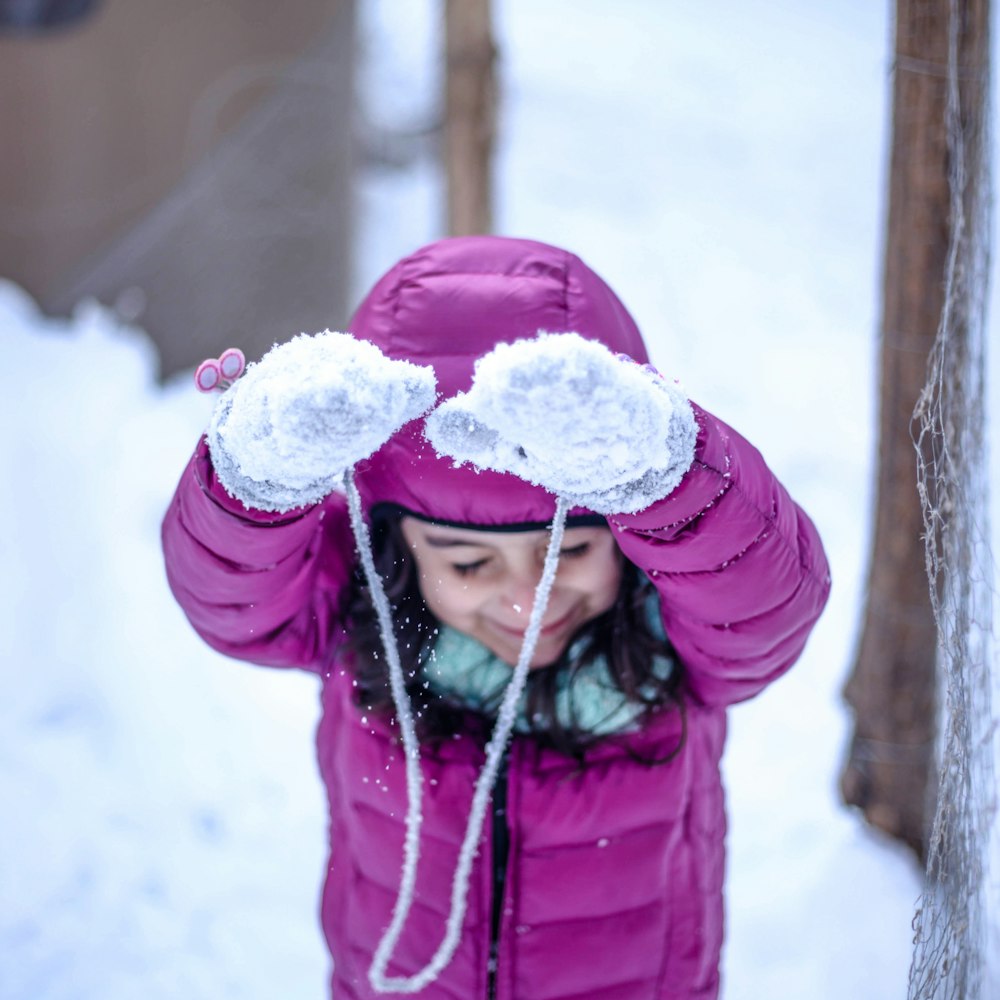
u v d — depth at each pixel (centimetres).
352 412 107
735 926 242
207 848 273
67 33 433
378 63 691
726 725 175
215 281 447
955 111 159
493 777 151
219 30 434
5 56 434
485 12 319
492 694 155
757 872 258
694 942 164
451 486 139
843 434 482
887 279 211
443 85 330
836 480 452
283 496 121
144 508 355
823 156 750
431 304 145
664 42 898
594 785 153
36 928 249
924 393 152
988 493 178
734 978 230
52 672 311
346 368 109
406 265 150
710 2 986
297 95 443
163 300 447
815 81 857
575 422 105
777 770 293
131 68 436
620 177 704
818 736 304
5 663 306
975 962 154
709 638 145
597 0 964
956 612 150
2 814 275
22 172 443
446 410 114
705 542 128
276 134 443
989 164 174
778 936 238
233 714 311
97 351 412
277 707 316
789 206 690
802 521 142
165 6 432
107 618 322
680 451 118
